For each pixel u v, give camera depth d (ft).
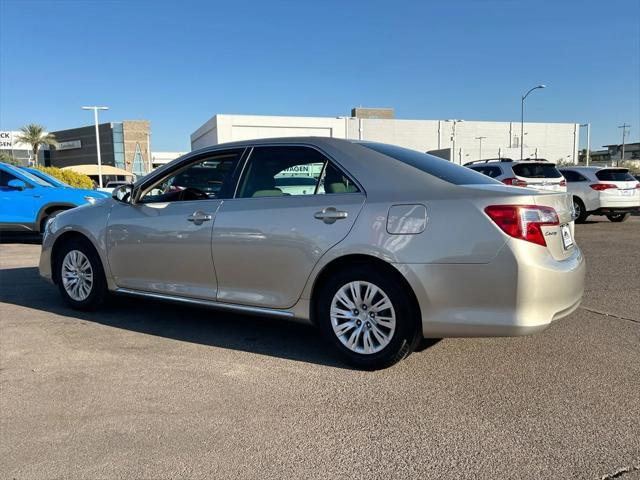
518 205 11.04
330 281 12.68
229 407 10.75
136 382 11.97
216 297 14.37
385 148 13.75
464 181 12.57
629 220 51.55
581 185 47.57
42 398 11.14
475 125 264.93
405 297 11.84
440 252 11.35
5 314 17.46
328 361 13.25
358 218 12.19
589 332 15.43
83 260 17.38
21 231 34.19
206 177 15.15
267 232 13.26
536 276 10.95
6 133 177.58
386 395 11.27
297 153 13.67
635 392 11.34
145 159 260.83
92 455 8.98
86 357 13.52
